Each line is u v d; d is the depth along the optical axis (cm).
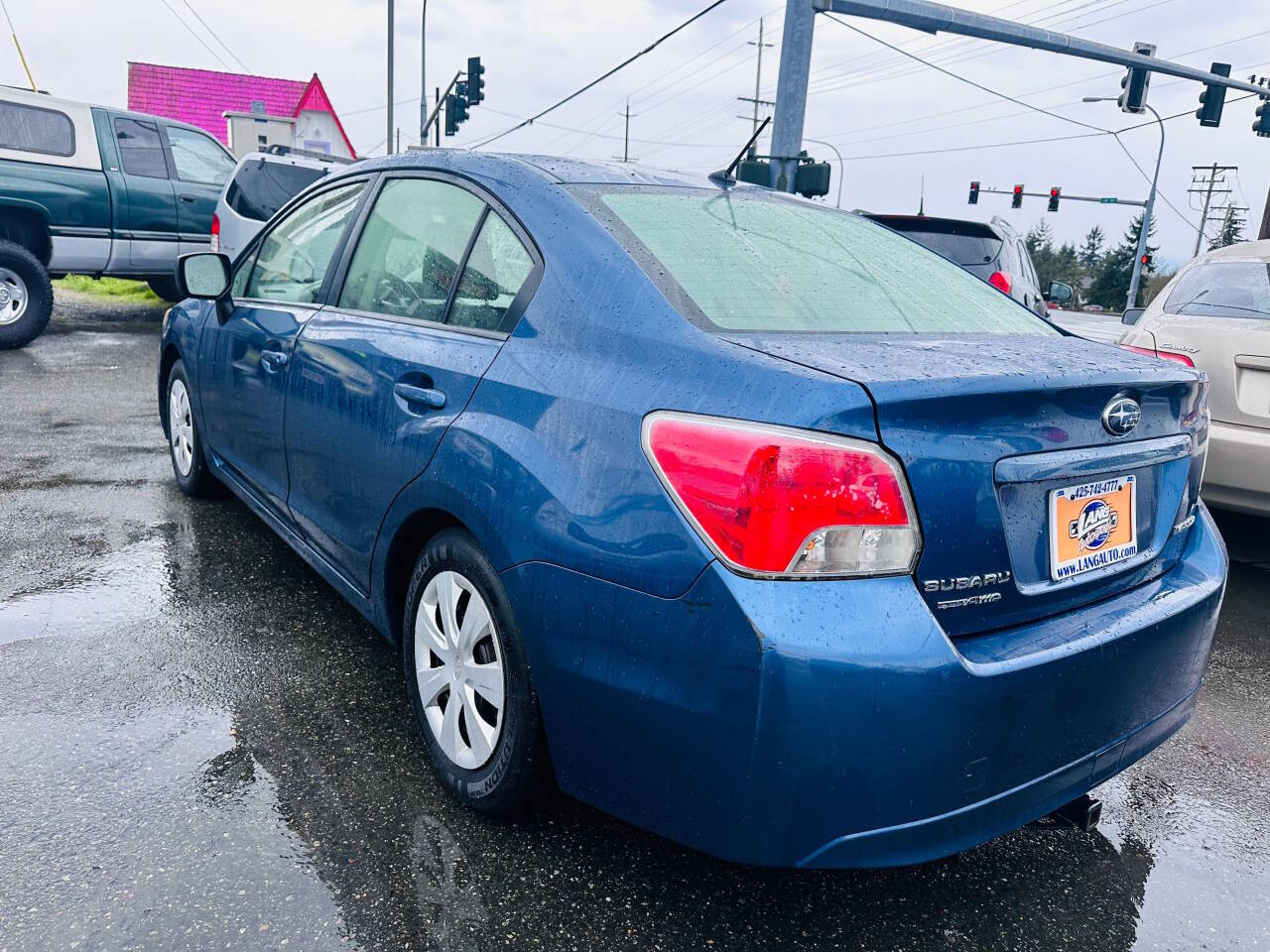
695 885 209
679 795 174
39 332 969
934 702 163
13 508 442
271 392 325
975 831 176
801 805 163
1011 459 179
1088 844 241
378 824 222
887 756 162
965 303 253
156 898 192
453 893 201
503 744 210
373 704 277
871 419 163
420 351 244
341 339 282
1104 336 1557
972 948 199
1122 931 208
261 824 219
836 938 198
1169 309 518
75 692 273
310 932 187
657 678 172
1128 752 205
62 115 1018
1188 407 225
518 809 221
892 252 276
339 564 290
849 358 181
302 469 305
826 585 162
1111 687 192
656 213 239
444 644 231
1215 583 227
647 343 192
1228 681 351
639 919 198
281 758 247
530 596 193
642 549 173
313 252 332
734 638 161
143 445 580
